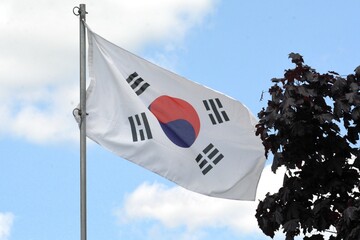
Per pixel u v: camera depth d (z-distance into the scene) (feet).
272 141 57.67
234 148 66.49
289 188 57.77
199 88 66.33
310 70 57.52
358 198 54.80
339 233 55.11
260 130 57.77
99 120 65.36
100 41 66.03
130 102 65.67
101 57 66.13
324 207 57.00
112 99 65.72
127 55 66.18
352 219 53.83
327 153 57.62
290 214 57.57
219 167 66.33
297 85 56.90
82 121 64.03
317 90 57.31
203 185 66.08
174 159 65.62
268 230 58.54
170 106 66.08
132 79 66.03
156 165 65.41
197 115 66.18
